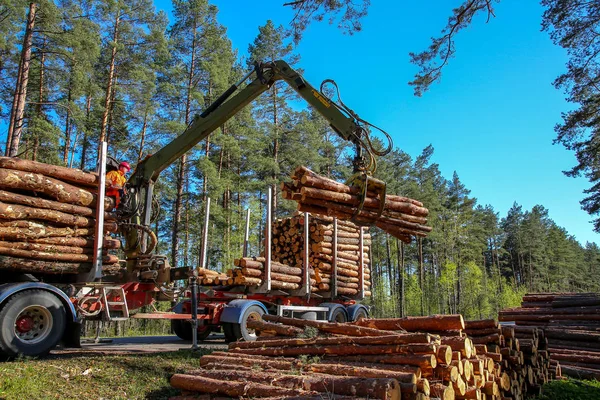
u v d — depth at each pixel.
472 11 8.17
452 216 55.09
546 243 84.25
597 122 17.58
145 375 6.88
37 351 6.85
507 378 6.25
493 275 66.31
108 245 8.27
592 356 9.34
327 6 7.85
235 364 6.52
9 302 6.70
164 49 27.39
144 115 28.06
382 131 7.55
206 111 9.53
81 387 6.08
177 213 26.67
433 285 42.84
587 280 95.81
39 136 23.73
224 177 32.38
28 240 7.11
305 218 13.04
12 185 7.01
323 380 4.86
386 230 7.68
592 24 11.87
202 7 28.88
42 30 21.58
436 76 9.16
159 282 9.24
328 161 35.75
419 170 52.69
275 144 34.47
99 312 8.38
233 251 26.45
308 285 12.83
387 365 5.27
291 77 8.78
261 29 31.25
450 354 5.08
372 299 33.19
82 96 27.84
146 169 9.57
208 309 10.98
